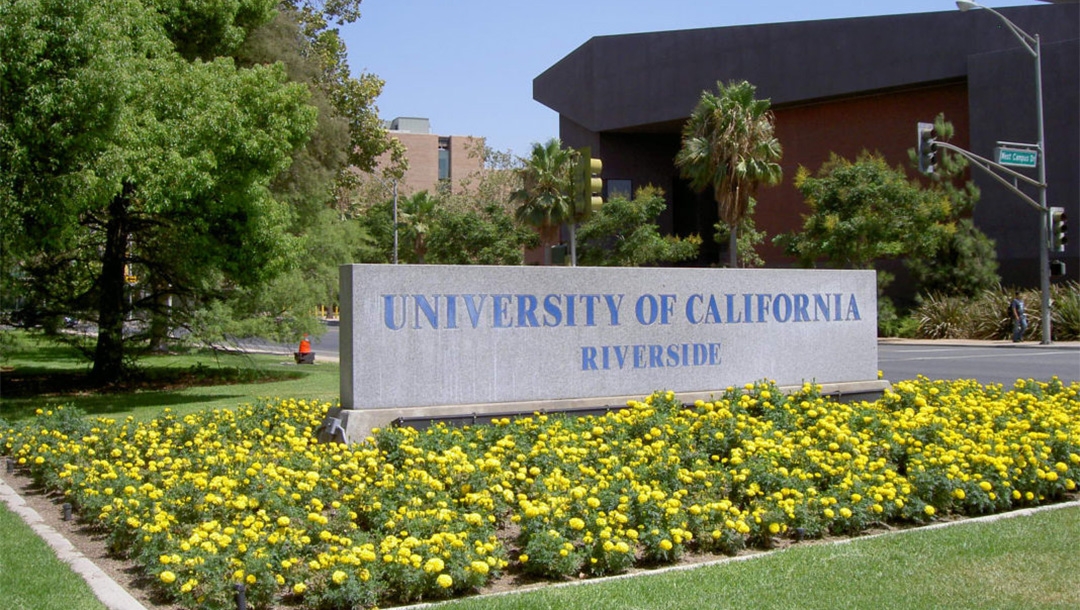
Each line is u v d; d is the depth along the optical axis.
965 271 36.97
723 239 46.19
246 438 10.39
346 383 10.07
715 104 37.34
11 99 13.48
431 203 57.47
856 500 7.19
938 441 8.83
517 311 10.66
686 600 5.45
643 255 44.81
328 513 7.42
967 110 41.50
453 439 8.71
